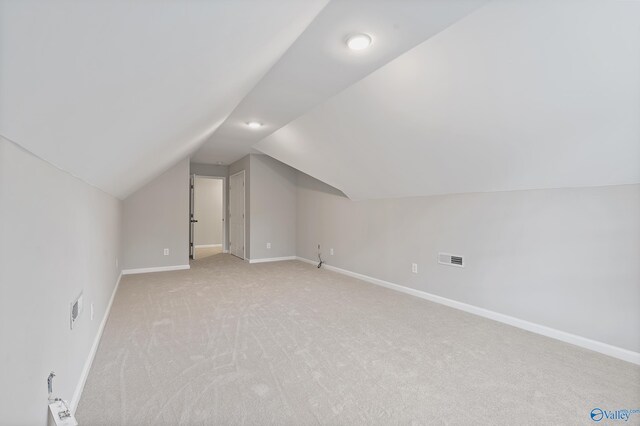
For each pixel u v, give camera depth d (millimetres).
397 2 1698
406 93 2635
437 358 2346
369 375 2098
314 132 3967
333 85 2797
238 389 1924
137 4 624
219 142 5203
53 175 1344
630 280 2357
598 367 2230
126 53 796
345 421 1652
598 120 2092
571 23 1657
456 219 3611
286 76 2627
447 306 3650
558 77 1956
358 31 1966
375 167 4008
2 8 436
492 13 1759
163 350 2436
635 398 1861
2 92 628
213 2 809
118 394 1855
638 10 1495
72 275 1700
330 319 3172
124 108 1189
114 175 2533
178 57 1039
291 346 2533
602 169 2387
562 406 1784
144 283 4660
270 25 1312
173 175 5762
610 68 1784
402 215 4312
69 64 681
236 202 7395
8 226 903
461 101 2455
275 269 5809
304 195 6641
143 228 5523
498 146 2699
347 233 5363
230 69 1599
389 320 3158
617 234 2420
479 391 1924
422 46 2131
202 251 8281
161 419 1643
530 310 2936
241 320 3119
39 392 1159
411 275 4164
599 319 2504
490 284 3262
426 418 1679
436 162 3312
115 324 2980
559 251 2748
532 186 2908
